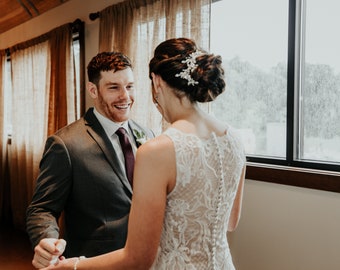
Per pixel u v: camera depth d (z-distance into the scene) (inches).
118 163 55.9
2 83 189.9
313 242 72.5
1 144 189.8
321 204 71.1
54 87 143.8
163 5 98.5
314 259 72.4
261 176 80.5
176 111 36.5
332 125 75.8
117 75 56.0
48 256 40.8
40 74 159.2
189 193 34.1
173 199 34.4
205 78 34.9
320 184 70.2
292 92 78.8
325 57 75.9
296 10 77.6
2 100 190.1
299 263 74.9
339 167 72.2
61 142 53.7
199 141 34.8
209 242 36.1
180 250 35.1
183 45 36.0
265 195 80.7
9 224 183.9
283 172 76.4
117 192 54.6
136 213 33.5
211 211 35.6
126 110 57.8
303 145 80.4
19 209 174.6
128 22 108.7
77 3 138.3
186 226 34.8
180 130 34.7
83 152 54.2
